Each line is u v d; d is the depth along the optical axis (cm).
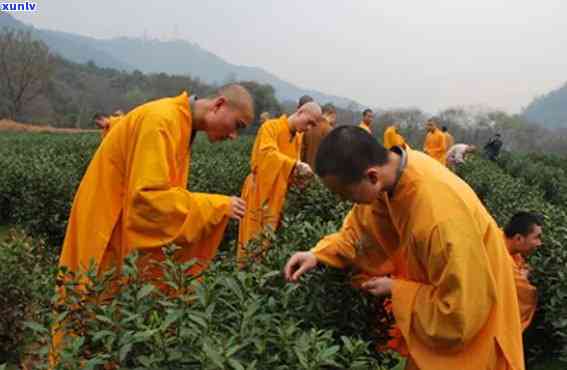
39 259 536
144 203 394
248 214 689
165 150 404
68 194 988
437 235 272
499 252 289
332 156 279
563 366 587
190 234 401
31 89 6384
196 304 273
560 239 588
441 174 290
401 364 421
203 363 228
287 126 714
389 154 289
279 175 684
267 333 255
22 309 480
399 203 291
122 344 242
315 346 240
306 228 404
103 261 421
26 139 2983
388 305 352
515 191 1124
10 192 1039
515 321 293
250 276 296
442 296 274
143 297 277
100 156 421
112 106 7438
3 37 6219
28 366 355
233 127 434
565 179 1895
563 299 536
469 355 286
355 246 335
